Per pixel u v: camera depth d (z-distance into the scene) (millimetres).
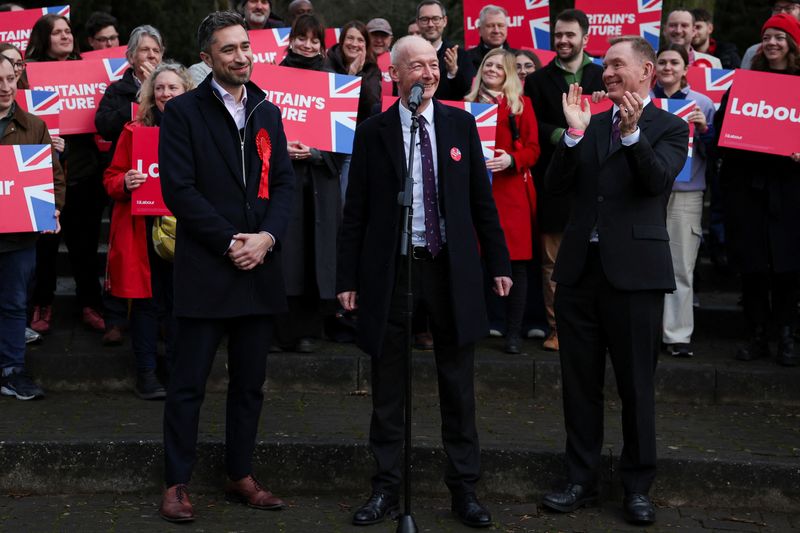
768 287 7508
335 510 5809
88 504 5828
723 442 6285
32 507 5770
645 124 5621
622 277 5527
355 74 7895
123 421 6488
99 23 8812
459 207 5492
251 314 5539
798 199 7309
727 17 13633
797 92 7156
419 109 5469
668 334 7520
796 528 5641
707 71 8398
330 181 7438
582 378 5773
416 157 5477
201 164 5496
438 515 5754
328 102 7367
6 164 6645
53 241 7734
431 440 6184
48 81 7703
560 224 7527
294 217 7336
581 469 5828
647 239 5562
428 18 8508
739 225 7441
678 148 5613
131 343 7574
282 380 7266
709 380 7172
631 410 5637
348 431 6344
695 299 8312
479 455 5695
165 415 5594
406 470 5074
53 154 7059
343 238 5656
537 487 5996
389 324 5539
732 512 5855
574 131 5617
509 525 5609
